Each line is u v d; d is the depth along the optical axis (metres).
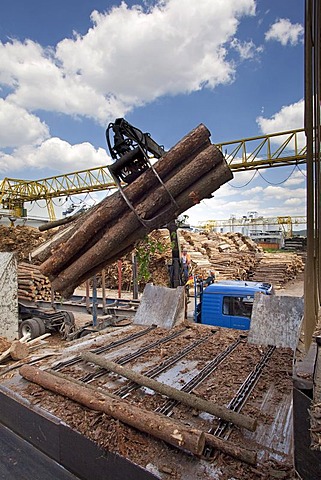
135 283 8.55
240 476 1.56
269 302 3.97
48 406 2.28
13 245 16.92
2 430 2.45
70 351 3.49
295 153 19.05
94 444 1.86
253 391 2.49
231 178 2.09
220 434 1.92
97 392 2.30
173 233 6.58
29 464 2.08
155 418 1.85
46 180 29.70
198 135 2.04
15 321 5.87
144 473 1.62
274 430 1.96
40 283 9.25
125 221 2.18
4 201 30.94
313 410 1.13
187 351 3.44
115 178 2.25
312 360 1.34
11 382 2.71
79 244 2.37
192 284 10.44
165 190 2.05
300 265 20.03
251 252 19.70
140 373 2.84
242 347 3.57
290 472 1.57
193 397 2.21
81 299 8.45
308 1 1.56
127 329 4.41
